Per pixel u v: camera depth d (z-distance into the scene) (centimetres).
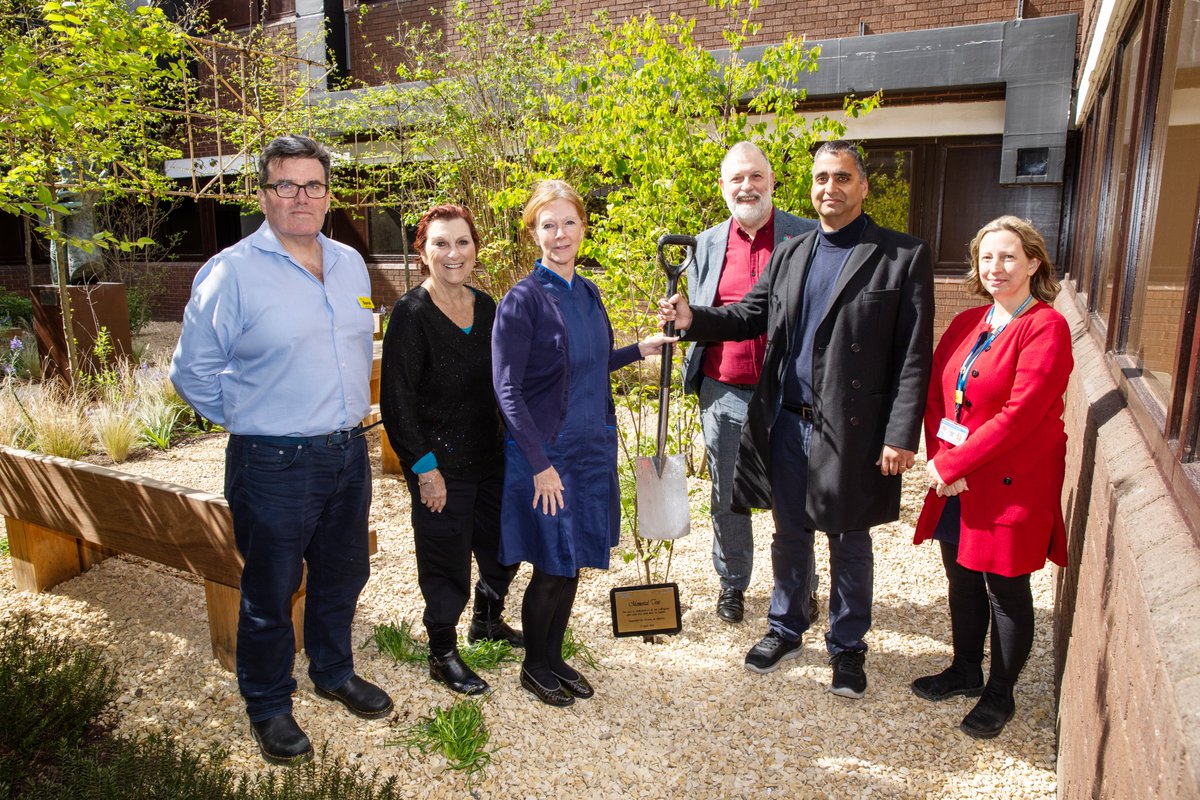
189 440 684
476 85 776
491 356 296
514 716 300
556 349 277
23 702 278
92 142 553
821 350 298
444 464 293
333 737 287
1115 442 235
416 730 290
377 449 653
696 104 512
